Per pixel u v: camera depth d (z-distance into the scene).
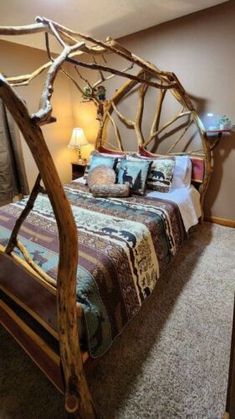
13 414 1.21
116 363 1.44
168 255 2.09
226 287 2.02
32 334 1.36
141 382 1.34
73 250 0.94
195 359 1.45
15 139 3.22
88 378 1.35
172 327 1.67
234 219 3.01
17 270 1.34
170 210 2.24
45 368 1.26
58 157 4.04
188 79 2.80
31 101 3.41
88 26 2.73
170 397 1.26
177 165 2.82
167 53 2.83
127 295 1.51
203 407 1.21
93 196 2.59
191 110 2.79
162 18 2.62
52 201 0.89
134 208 2.24
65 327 1.00
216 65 2.60
